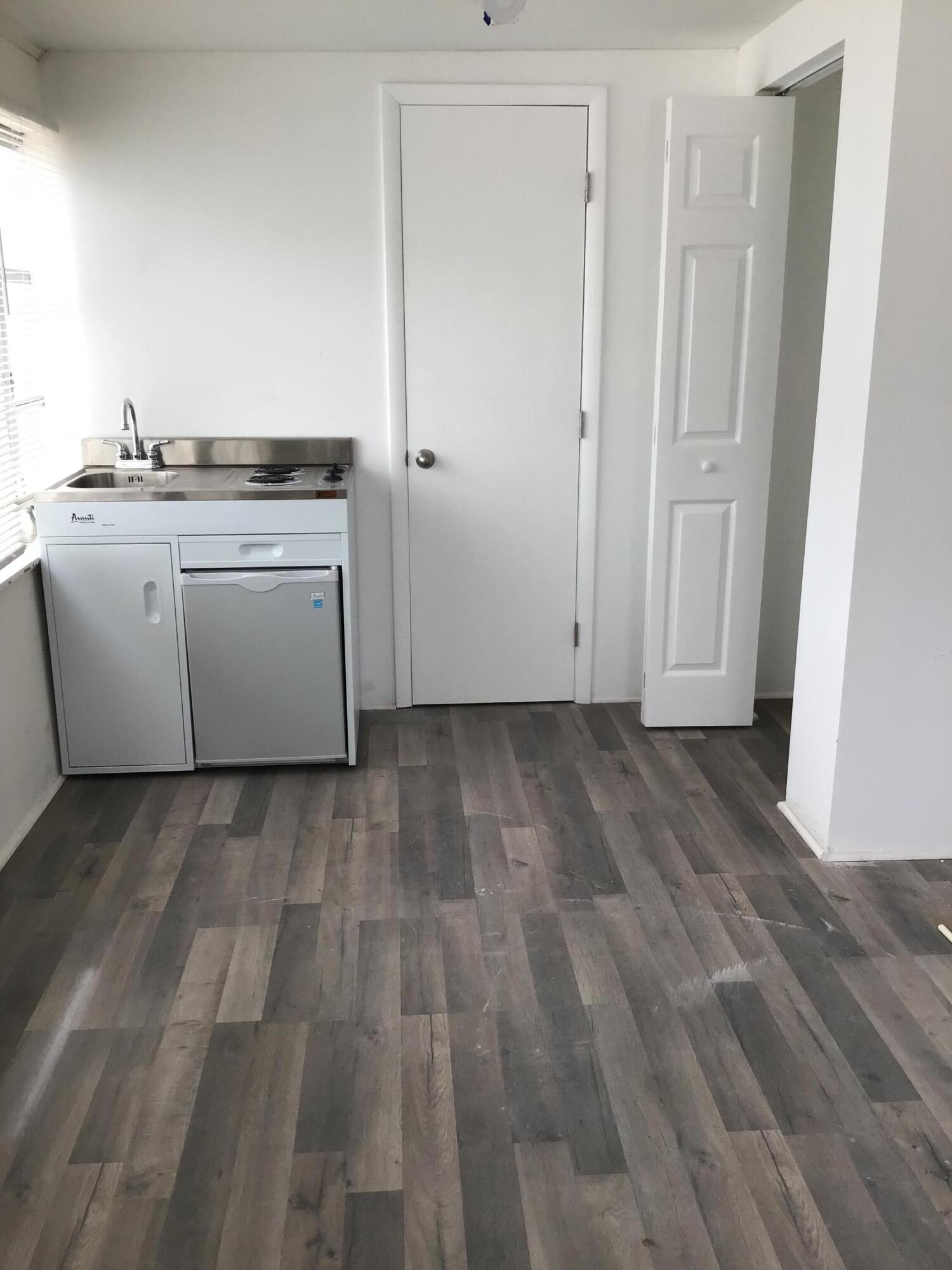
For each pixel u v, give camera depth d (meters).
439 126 3.68
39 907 2.81
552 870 3.00
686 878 2.96
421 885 2.92
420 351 3.87
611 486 4.04
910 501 2.76
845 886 2.91
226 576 3.42
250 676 3.51
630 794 3.47
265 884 2.92
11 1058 2.25
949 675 2.90
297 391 3.89
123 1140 2.04
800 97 3.78
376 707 4.22
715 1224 1.86
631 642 4.22
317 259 3.78
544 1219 1.87
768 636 4.32
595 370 3.91
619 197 3.78
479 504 4.02
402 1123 2.08
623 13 3.22
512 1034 2.33
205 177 3.70
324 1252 1.80
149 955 2.60
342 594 3.47
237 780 3.56
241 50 3.59
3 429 3.19
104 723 3.51
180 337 3.82
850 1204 1.90
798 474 4.14
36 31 3.32
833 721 2.96
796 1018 2.38
